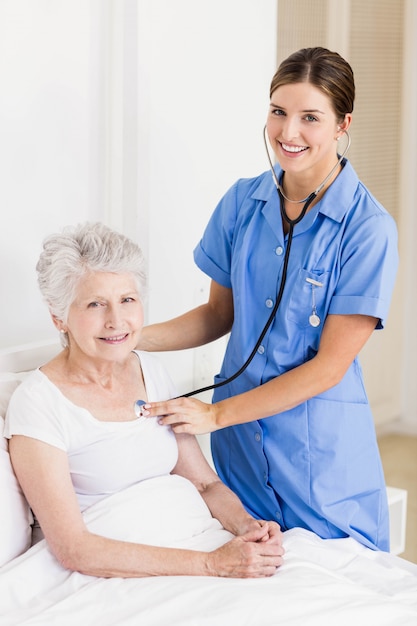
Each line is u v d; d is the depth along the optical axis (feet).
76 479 6.77
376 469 7.68
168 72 8.87
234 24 9.44
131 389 7.09
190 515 6.88
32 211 8.37
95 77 8.70
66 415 6.63
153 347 8.03
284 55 13.16
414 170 15.62
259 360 7.50
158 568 6.32
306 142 6.89
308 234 7.25
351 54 14.08
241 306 7.55
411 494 13.92
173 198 9.16
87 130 8.72
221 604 5.94
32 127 8.23
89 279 6.57
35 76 8.18
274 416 7.42
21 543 6.59
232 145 9.68
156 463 7.01
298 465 7.42
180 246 9.34
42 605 6.09
